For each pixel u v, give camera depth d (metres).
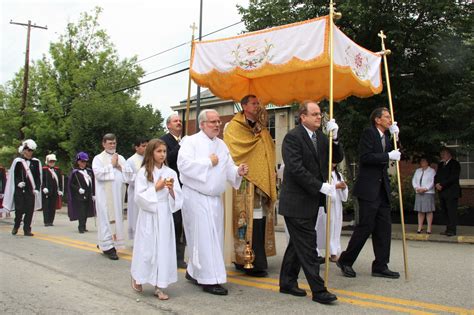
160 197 4.99
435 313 4.29
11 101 27.06
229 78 6.89
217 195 5.24
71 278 5.91
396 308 4.45
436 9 9.55
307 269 4.71
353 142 10.82
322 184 4.65
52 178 12.80
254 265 5.83
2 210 12.49
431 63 9.90
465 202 14.02
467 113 9.30
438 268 6.38
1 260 7.15
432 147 10.66
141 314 4.38
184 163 5.11
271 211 6.02
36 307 4.63
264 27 11.18
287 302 4.70
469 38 9.91
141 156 8.00
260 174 5.80
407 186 13.45
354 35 10.38
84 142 18.39
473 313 4.29
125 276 6.01
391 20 9.67
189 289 5.31
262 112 5.94
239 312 4.38
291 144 4.77
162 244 4.92
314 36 5.25
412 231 10.79
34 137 26.27
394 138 5.91
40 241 9.33
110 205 7.37
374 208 5.65
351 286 5.33
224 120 23.08
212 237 5.09
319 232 6.71
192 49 6.72
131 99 20.80
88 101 19.08
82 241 9.35
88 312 4.46
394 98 10.06
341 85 6.92
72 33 26.06
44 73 26.36
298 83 7.09
